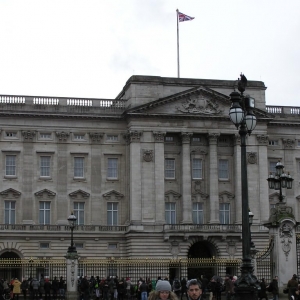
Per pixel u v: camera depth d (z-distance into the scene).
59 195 98.00
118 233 98.31
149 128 98.62
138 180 97.38
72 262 67.00
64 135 99.00
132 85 99.38
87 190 99.06
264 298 51.94
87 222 98.44
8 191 96.44
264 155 101.94
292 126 106.88
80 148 99.56
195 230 96.19
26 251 95.62
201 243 99.88
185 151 99.50
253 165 101.38
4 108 97.12
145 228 96.38
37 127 98.56
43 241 96.38
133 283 81.94
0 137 97.19
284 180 50.69
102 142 100.12
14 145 97.69
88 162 99.56
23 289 67.81
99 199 99.12
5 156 97.31
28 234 95.75
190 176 99.50
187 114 99.31
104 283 67.94
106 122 100.62
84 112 99.56
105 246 98.00
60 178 98.38
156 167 98.25
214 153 100.44
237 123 32.94
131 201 96.94
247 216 32.44
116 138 100.88
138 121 98.44
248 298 31.34
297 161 106.81
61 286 70.00
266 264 58.94
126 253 98.12
